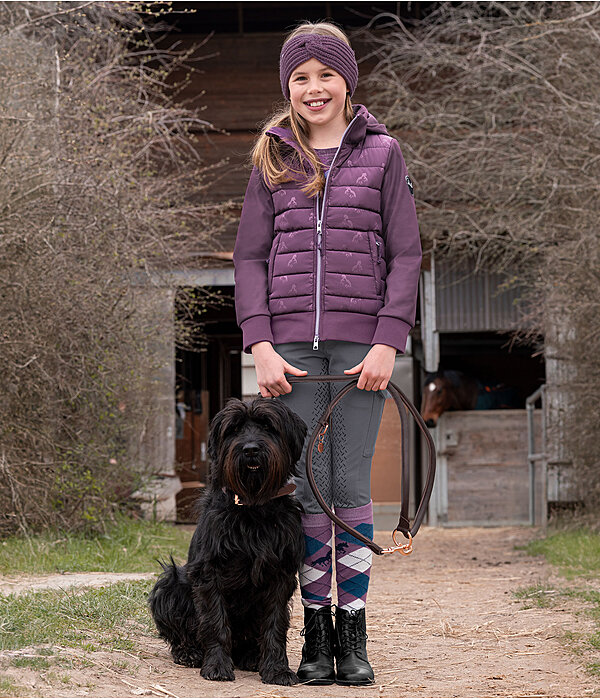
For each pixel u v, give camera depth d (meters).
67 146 7.36
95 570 6.14
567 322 9.66
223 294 11.99
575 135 8.59
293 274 3.44
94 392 7.71
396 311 3.34
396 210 3.49
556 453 10.41
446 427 11.78
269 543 3.28
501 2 9.79
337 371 3.46
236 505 3.34
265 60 11.20
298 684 3.30
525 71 9.29
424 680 3.50
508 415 11.79
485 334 13.13
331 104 3.50
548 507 10.42
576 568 6.68
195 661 3.57
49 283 7.13
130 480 8.67
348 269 3.41
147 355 8.52
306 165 3.49
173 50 11.28
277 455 3.25
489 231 9.82
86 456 7.73
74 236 7.45
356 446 3.45
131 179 7.67
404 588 6.34
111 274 7.65
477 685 3.41
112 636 3.82
